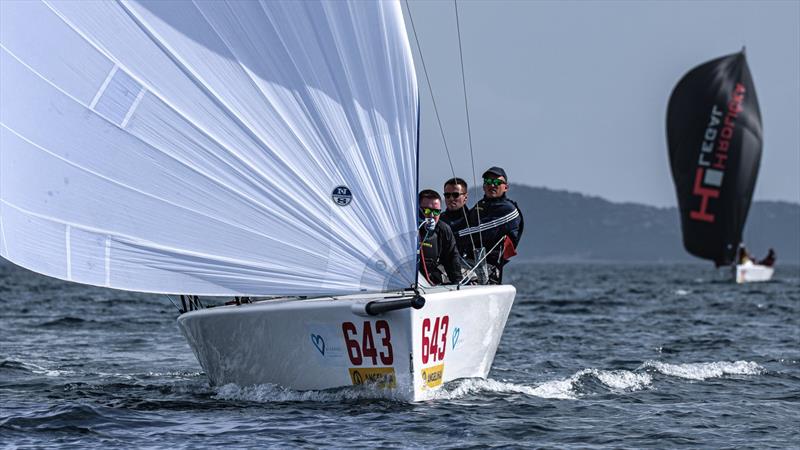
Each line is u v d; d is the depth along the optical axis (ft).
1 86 85.46
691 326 205.46
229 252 84.48
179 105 83.66
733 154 505.66
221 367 96.17
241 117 83.46
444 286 94.43
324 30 82.94
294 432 78.48
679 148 510.99
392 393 85.05
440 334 86.89
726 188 508.94
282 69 83.10
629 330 193.16
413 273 84.38
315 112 83.46
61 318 213.66
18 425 81.71
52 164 84.74
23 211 85.20
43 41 84.69
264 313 87.30
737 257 532.73
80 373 119.96
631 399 98.43
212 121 83.66
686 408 93.61
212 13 82.99
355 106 83.51
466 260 103.96
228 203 84.23
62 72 84.38
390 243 84.23
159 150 83.97
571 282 604.08
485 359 99.04
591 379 109.50
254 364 91.91
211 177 83.97
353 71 83.41
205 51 83.25
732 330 194.70
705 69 503.20
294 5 82.58
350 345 84.94
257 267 84.58
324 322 85.15
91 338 169.78
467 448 74.90
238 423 81.87
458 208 104.06
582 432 81.30
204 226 84.38
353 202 84.23
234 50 83.15
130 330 187.01
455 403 90.07
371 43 83.35
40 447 74.54
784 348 157.17
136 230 84.48
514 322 214.69
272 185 83.97
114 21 83.76
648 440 79.25
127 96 83.82
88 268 84.43
